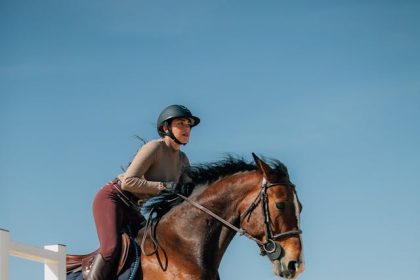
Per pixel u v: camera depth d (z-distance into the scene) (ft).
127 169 28.96
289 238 26.94
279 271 26.76
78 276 28.96
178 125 29.63
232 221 27.99
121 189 29.01
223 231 28.02
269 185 27.61
